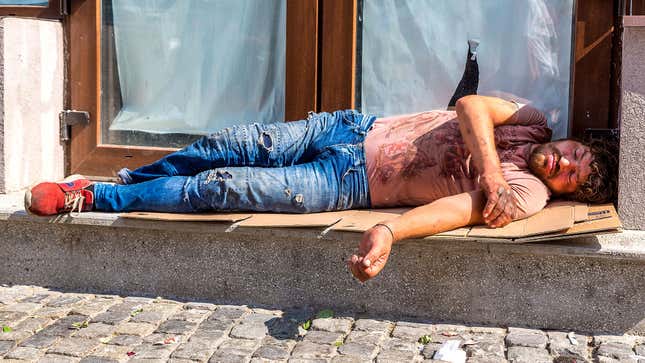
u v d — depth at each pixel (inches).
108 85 199.5
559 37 175.6
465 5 180.7
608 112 172.9
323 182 161.8
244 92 195.5
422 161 160.7
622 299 143.9
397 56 185.2
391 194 163.2
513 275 147.9
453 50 182.7
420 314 152.9
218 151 167.9
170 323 150.6
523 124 162.6
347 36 185.2
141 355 136.9
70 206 164.6
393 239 138.8
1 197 182.9
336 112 171.5
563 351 137.3
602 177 154.0
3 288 170.4
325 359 135.3
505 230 144.4
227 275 161.5
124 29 198.8
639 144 151.2
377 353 137.6
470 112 153.9
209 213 164.4
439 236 143.3
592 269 144.5
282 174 161.3
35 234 170.6
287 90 189.3
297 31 187.2
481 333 145.9
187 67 197.9
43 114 194.2
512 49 179.2
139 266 166.1
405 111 186.7
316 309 157.6
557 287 146.3
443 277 150.9
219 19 194.9
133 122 200.4
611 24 170.7
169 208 164.4
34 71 191.0
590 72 172.9
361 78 187.3
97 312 156.3
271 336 144.9
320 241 155.9
